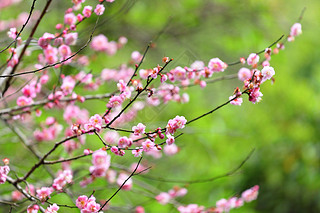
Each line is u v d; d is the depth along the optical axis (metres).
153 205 4.45
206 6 6.12
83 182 3.38
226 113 6.49
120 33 5.55
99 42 3.98
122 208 3.72
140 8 5.56
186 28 6.14
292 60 6.90
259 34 5.81
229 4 6.09
